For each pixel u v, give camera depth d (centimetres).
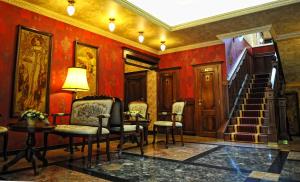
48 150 423
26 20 411
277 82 602
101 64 553
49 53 441
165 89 739
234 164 307
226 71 629
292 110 810
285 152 397
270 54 958
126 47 625
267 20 495
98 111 347
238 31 564
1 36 376
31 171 270
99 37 555
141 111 507
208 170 276
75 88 414
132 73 839
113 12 454
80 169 279
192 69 690
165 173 262
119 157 351
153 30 559
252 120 590
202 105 659
